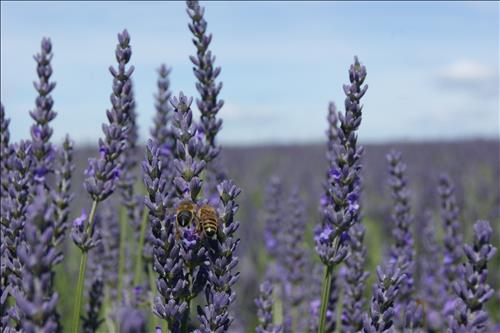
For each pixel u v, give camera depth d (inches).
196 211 16.2
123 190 25.5
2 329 16.3
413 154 106.1
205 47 20.1
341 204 17.8
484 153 109.2
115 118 18.4
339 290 24.3
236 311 28.3
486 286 15.7
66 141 19.2
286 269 31.3
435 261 29.1
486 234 15.7
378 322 16.5
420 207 53.3
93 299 24.4
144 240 24.8
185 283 16.0
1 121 19.3
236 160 110.0
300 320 28.4
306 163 105.3
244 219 48.9
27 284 12.0
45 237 12.0
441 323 24.6
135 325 12.3
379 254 42.1
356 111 17.6
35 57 19.6
